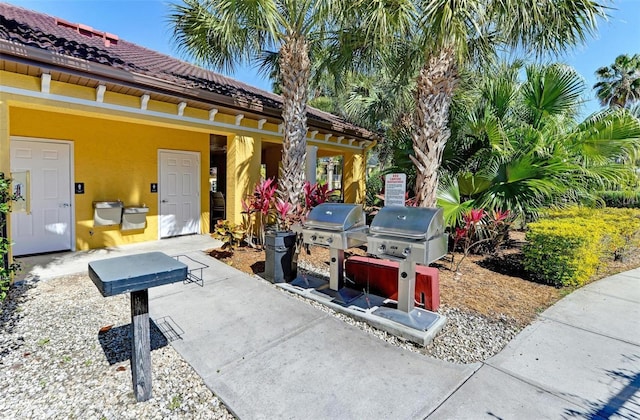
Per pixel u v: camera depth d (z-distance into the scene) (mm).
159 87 5227
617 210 8688
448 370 2723
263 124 7344
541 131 6730
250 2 4707
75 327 3355
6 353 2844
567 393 2449
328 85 9250
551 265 4883
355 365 2787
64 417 2137
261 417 2180
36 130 5902
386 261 4297
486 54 5613
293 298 4207
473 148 6988
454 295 4387
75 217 6434
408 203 5680
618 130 5855
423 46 5047
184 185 8180
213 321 3561
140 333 2273
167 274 2260
